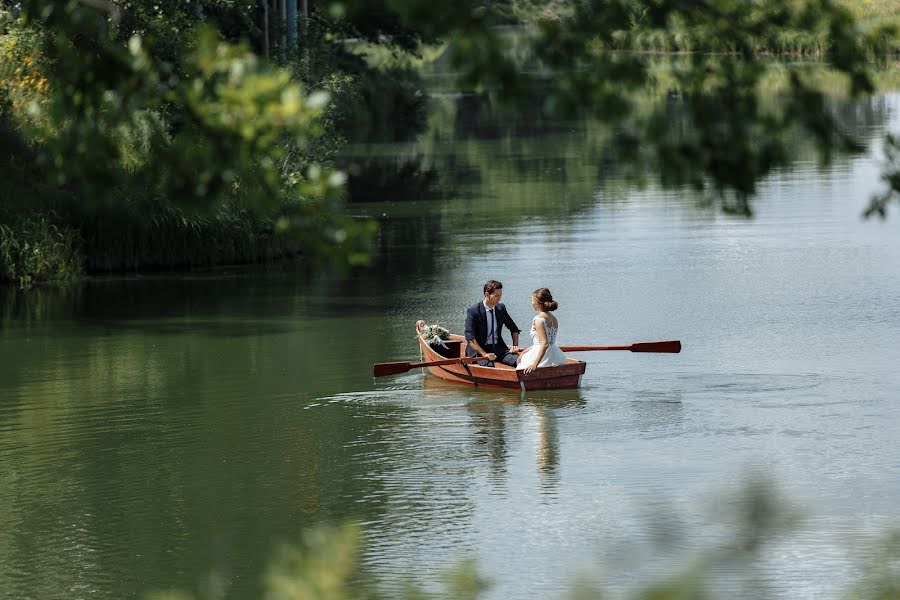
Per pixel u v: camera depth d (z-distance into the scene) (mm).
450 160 96000
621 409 30328
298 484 25203
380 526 22578
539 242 59375
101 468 26688
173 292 49719
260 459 27062
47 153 8344
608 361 35750
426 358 35625
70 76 8227
